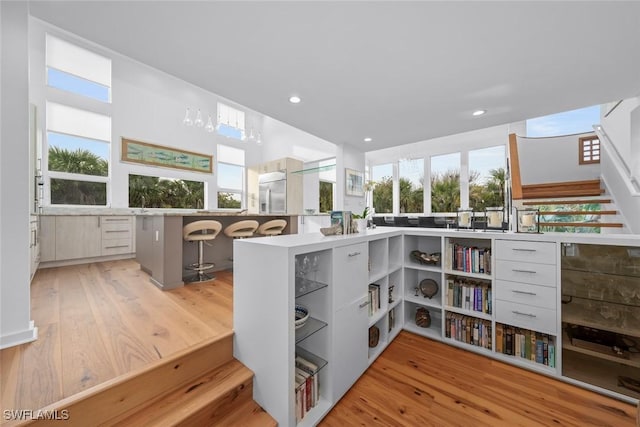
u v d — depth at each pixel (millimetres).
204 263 3270
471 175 5844
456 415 1467
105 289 2600
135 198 4984
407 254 2684
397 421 1428
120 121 4773
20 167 1458
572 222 3316
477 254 2207
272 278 1363
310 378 1481
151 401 1241
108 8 1478
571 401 1575
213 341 1521
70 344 1467
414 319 2730
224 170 6766
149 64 2049
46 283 2814
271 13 1521
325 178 6770
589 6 1431
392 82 2303
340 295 1616
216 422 1297
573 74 2143
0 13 1399
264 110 2924
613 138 3746
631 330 1703
